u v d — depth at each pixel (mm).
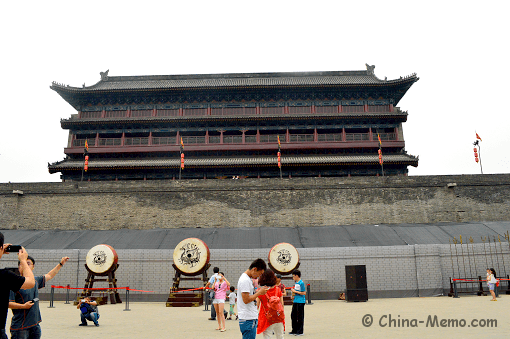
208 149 63438
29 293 8391
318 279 29859
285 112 66500
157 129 65438
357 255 30297
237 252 31391
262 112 66875
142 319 18406
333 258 30375
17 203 46250
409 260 30062
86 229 45500
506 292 28594
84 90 64875
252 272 9281
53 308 24375
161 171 63094
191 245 26297
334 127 65125
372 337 12062
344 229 38312
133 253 31109
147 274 30625
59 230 43969
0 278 6168
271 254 26469
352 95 66875
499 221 40469
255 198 46344
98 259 27359
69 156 65000
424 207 45531
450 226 38000
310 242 35000
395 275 29750
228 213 45906
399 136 65000
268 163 61062
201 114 67000
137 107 67312
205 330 14633
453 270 29969
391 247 30406
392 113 63781
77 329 15023
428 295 29219
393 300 26531
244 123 65312
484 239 33000
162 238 36750
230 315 18719
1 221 45625
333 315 18484
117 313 21312
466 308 19625
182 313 21281
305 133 65938
